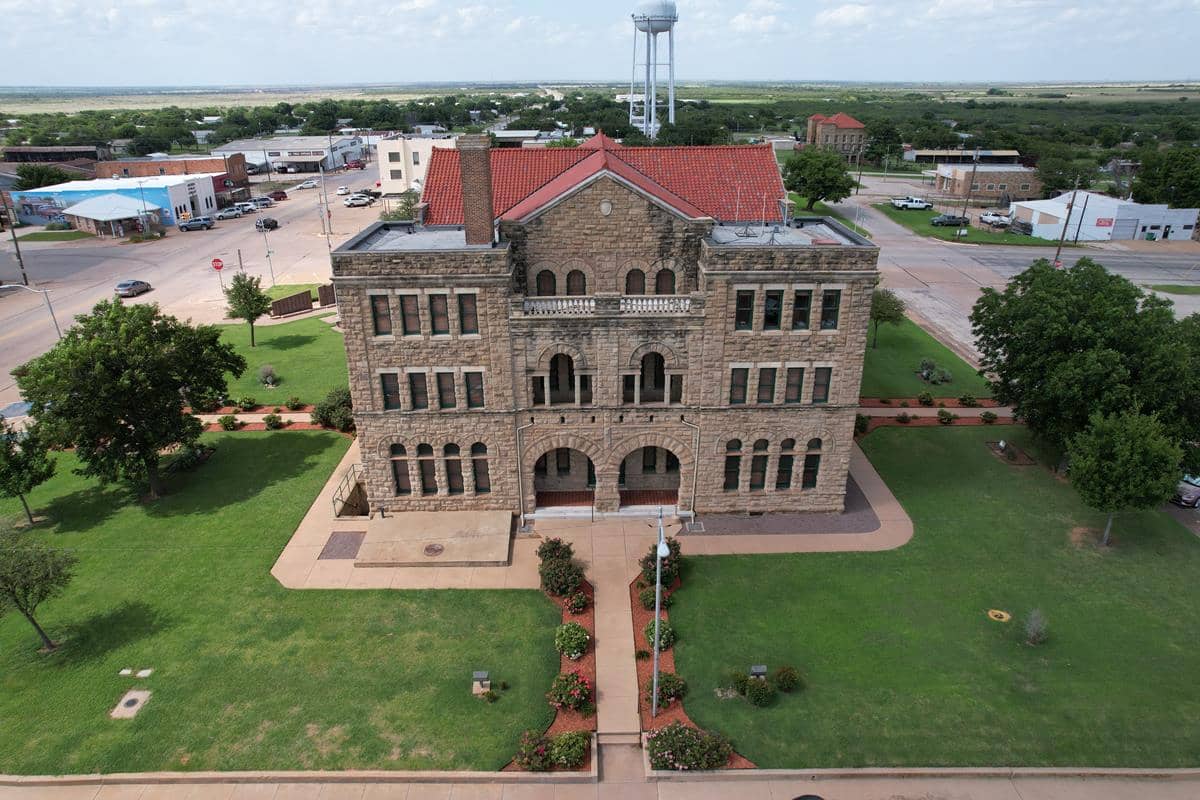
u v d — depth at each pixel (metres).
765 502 38.41
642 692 27.31
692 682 27.75
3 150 160.25
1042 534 37.03
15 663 28.61
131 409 37.69
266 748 24.86
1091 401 38.06
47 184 126.50
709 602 32.06
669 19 169.62
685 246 36.34
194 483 41.94
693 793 23.61
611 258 36.59
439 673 28.09
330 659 28.78
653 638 29.20
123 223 110.75
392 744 25.05
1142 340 38.22
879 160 178.75
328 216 108.50
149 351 37.22
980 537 36.78
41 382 35.12
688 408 35.88
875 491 41.06
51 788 23.67
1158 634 30.30
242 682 27.64
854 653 29.19
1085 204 98.50
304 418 50.62
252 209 126.19
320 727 25.69
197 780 23.83
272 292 81.12
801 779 24.06
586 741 24.92
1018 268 91.06
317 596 32.44
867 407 52.06
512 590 32.84
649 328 34.09
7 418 50.00
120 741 25.11
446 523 37.16
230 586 33.03
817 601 32.16
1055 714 26.33
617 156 43.41
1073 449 35.41
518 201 41.97
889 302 62.12
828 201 134.00
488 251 32.50
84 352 35.66
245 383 56.47
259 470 43.41
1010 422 49.62
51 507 39.62
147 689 27.31
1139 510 33.91
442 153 44.12
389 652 29.16
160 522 38.06
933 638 30.03
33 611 28.42
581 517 38.16
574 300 33.69
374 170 173.25
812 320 34.12
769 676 27.84
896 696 27.11
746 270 33.00
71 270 90.00
